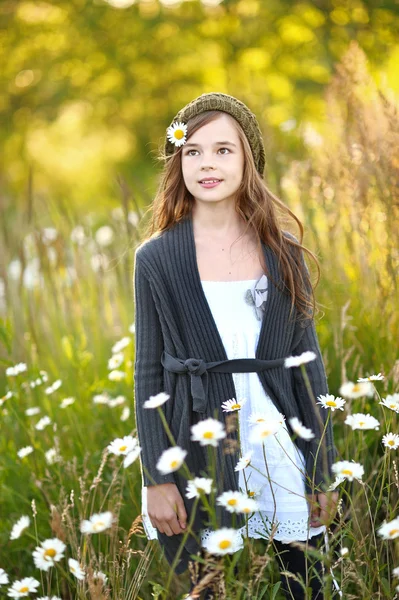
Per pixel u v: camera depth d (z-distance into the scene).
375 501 2.20
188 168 1.95
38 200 4.13
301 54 7.47
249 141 2.02
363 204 2.83
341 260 3.07
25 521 1.85
